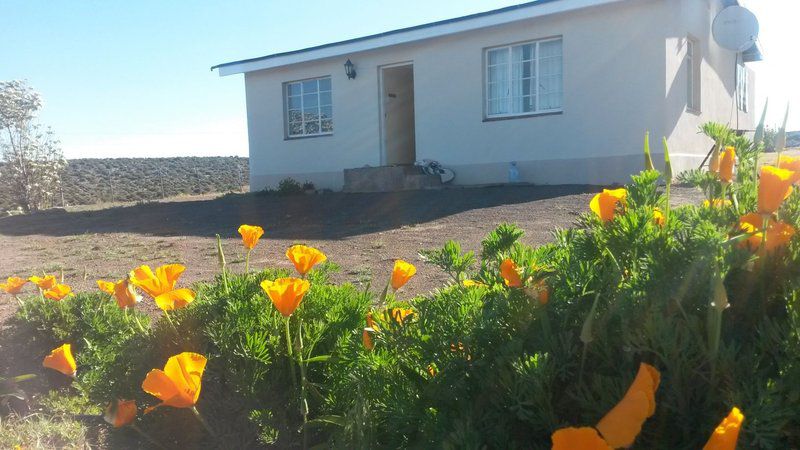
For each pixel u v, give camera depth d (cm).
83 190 2334
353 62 1482
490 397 132
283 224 978
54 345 346
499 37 1263
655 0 1091
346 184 1391
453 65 1326
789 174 125
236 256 702
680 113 1149
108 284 302
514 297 150
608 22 1138
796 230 139
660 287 125
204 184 2525
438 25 1300
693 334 118
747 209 164
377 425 160
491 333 147
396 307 215
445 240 701
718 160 174
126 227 1116
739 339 126
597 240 165
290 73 1595
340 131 1523
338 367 209
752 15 1186
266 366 225
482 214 879
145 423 235
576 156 1190
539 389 121
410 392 155
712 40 1335
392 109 1495
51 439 240
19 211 1820
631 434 92
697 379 115
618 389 115
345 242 747
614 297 136
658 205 167
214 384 230
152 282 206
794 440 107
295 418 219
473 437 119
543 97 1239
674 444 114
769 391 102
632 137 1127
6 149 1967
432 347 153
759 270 132
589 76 1165
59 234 1095
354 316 235
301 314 236
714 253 126
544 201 948
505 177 1276
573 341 137
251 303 247
